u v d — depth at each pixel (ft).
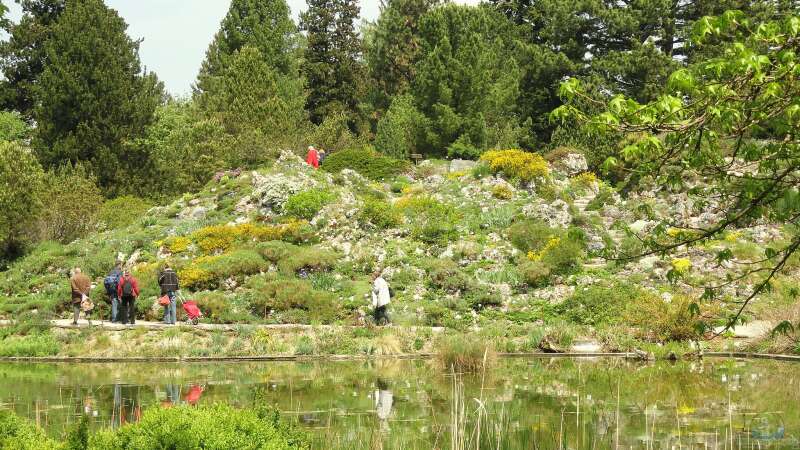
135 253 102.53
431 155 167.22
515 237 97.71
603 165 22.80
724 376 55.16
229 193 117.70
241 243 100.48
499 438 32.17
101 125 153.38
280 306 82.84
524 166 117.70
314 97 221.87
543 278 87.56
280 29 205.46
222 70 197.88
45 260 102.47
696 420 39.04
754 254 86.74
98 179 149.59
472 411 41.78
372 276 91.15
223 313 81.10
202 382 53.62
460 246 95.66
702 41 21.75
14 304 88.99
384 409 42.75
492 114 173.99
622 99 21.58
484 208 107.76
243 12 206.18
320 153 145.48
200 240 101.50
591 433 35.73
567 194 119.85
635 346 69.87
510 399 45.98
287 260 92.02
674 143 21.98
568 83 22.62
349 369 61.00
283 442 22.77
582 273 87.97
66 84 151.12
